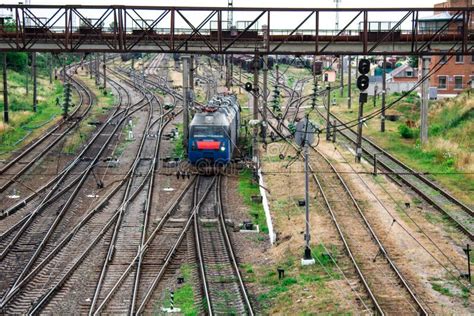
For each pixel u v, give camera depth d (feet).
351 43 110.01
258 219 110.22
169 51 94.48
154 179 139.95
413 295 70.59
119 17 93.71
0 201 118.11
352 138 195.42
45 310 71.05
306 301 72.43
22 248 92.58
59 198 120.47
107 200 119.75
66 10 93.35
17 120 201.26
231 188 134.41
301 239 94.53
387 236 95.04
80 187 130.00
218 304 72.95
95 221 106.42
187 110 170.50
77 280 80.48
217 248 94.32
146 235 99.76
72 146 170.40
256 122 145.59
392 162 157.58
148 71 428.15
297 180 136.36
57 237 98.07
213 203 120.67
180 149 172.55
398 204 116.16
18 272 83.05
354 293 73.10
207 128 147.33
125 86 339.57
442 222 105.29
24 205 115.85
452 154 155.12
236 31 106.52
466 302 70.79
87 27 100.78
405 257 85.61
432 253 87.51
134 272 83.46
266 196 125.70
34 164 148.97
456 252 88.94
